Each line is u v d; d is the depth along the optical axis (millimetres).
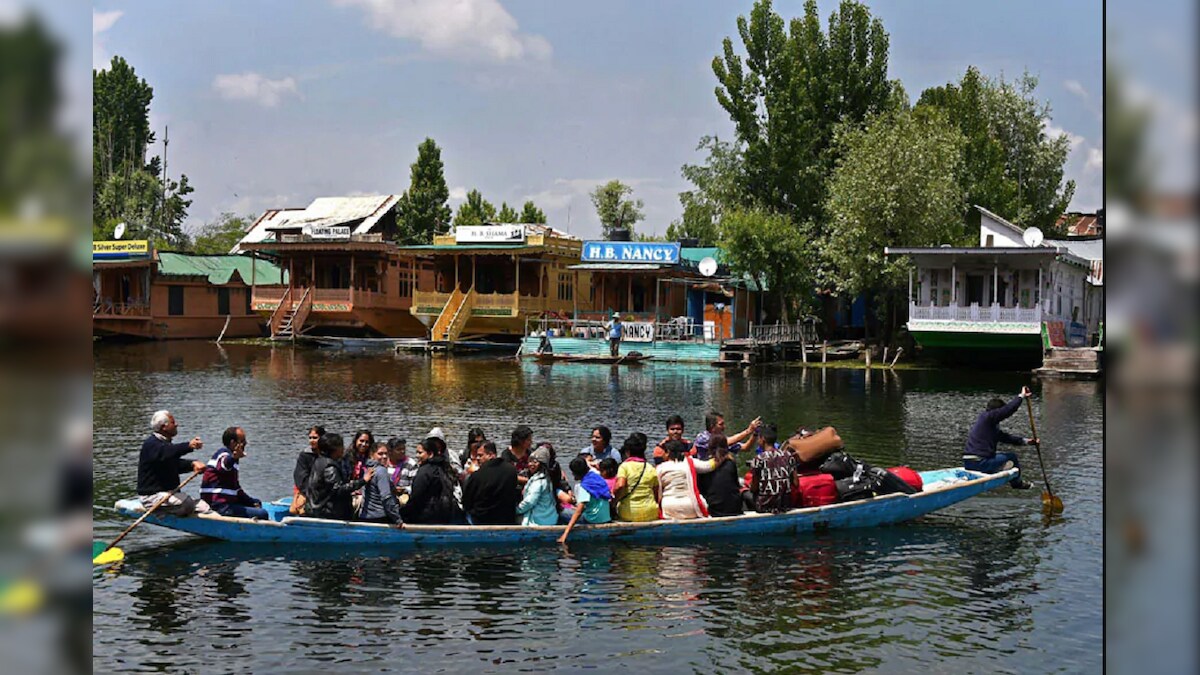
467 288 54188
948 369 41375
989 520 13297
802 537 12297
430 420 23188
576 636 8789
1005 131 59250
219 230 95125
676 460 12617
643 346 44062
